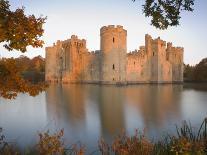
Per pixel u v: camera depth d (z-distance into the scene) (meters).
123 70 70.50
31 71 99.81
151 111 25.64
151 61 83.62
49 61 88.31
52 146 7.59
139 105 30.08
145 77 82.31
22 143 13.34
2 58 9.40
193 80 102.06
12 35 8.30
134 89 55.59
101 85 67.75
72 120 20.75
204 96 42.19
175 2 9.19
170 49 90.62
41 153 7.46
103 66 70.50
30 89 9.30
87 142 14.08
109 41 69.31
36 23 8.58
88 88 57.47
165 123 19.55
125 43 71.19
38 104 31.19
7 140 14.07
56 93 45.44
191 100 36.06
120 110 26.17
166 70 86.31
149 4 9.39
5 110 26.42
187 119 21.27
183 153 5.74
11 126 18.45
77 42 84.12
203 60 101.31
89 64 79.88
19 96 41.72
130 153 6.66
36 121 20.38
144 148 6.83
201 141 6.67
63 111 25.59
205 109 27.23
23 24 8.46
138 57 80.31
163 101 34.44
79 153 8.20
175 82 91.38
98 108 27.59
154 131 16.64
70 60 83.12
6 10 8.63
